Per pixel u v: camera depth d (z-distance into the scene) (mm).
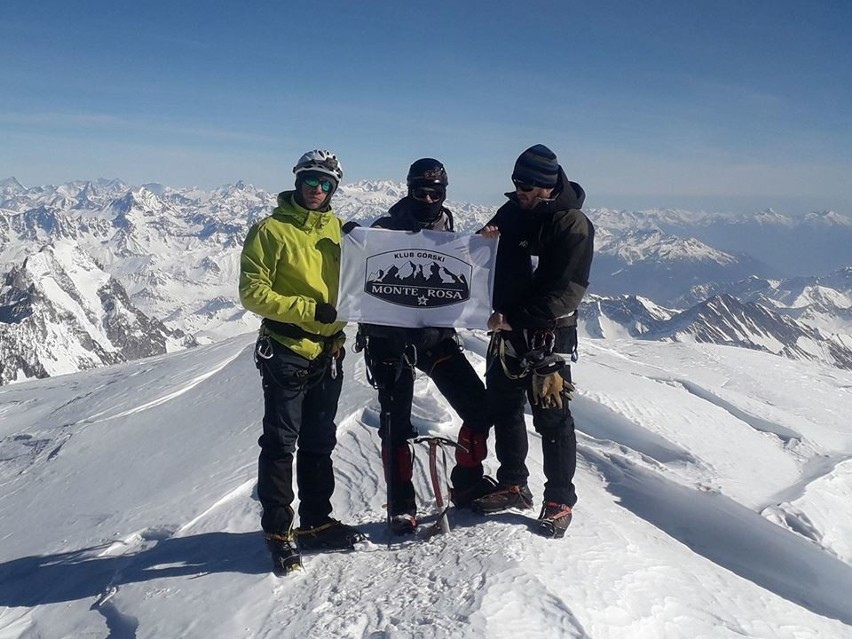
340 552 4113
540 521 4145
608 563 3760
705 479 5941
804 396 9492
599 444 6457
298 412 4023
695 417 7375
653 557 4059
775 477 6305
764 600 3916
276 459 3980
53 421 8898
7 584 4418
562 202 4105
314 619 3350
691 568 4105
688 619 3447
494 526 4191
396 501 4305
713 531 4965
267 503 3959
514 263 4277
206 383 9016
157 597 3789
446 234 4289
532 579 3408
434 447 4488
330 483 4258
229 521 4750
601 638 3092
